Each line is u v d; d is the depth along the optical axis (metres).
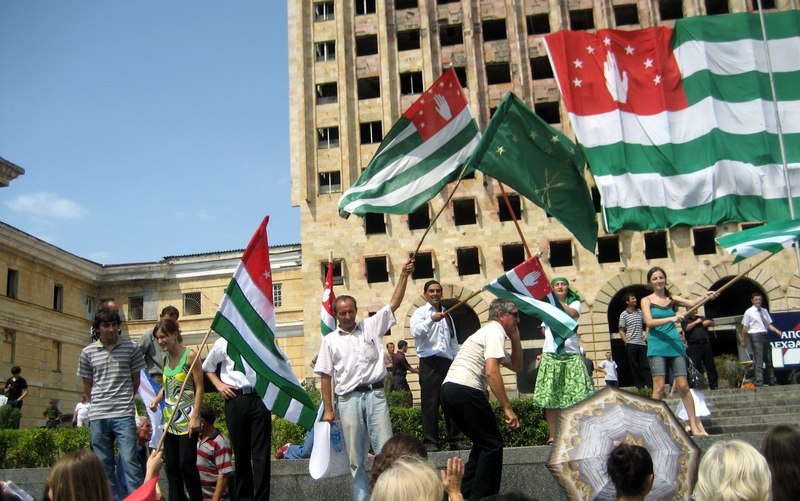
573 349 10.54
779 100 20.53
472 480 8.43
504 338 8.45
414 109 11.46
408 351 41.22
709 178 20.67
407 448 6.17
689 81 21.55
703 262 40.41
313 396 24.59
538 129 11.13
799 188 19.97
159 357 11.58
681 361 11.48
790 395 17.09
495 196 42.75
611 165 22.30
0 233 42.78
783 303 39.22
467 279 41.94
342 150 44.19
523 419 12.40
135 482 9.73
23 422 43.84
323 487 10.95
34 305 45.94
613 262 42.34
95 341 10.39
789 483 5.27
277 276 50.00
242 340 9.00
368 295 42.38
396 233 43.09
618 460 5.70
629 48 22.84
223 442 9.95
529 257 10.49
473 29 45.16
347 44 46.03
